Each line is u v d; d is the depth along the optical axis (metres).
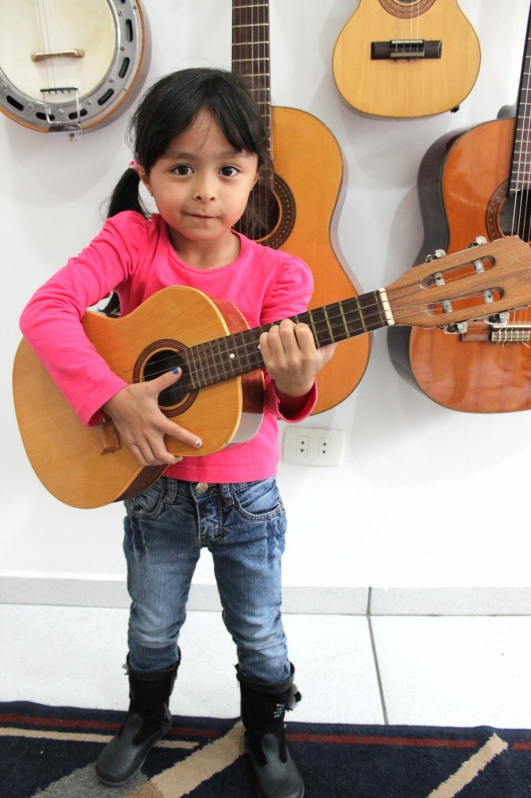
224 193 0.87
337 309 0.81
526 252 0.75
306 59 1.24
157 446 0.90
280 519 1.05
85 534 1.57
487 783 1.11
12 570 1.59
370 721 1.26
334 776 1.13
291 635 1.49
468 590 1.55
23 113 1.21
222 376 0.88
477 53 1.11
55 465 1.03
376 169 1.29
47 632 1.50
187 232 0.90
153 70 1.27
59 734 1.21
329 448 1.46
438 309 1.16
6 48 1.18
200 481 0.96
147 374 0.94
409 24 1.11
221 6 1.22
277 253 0.98
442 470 1.48
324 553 1.56
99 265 0.95
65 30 1.17
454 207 1.15
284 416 0.93
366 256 1.34
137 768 1.13
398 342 1.27
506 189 1.14
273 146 1.15
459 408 1.25
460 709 1.29
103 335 0.97
